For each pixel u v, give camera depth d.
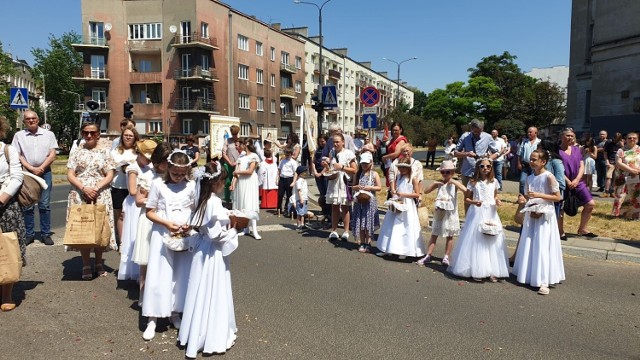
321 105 15.69
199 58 43.84
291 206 10.95
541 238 5.98
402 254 7.16
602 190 15.67
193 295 4.05
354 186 7.87
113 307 5.09
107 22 44.66
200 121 44.88
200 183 3.96
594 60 23.27
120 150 6.32
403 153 7.29
